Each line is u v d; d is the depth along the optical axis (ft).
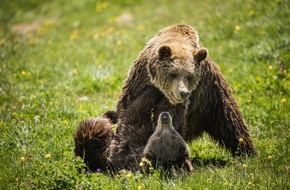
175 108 36.22
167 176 33.76
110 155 36.86
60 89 55.31
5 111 48.44
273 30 63.26
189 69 35.32
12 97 52.34
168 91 35.73
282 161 36.22
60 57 69.10
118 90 55.42
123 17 88.89
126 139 36.81
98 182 33.19
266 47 59.41
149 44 38.93
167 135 33.73
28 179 34.14
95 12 95.20
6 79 58.65
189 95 36.70
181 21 77.66
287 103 46.60
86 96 55.26
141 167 34.53
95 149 37.42
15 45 76.79
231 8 74.69
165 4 89.76
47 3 107.45
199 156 39.65
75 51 71.97
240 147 39.29
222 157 39.32
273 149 38.27
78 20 92.79
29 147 40.04
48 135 42.93
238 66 57.31
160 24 78.59
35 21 100.42
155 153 34.04
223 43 65.10
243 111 46.55
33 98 51.55
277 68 53.88
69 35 83.97
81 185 32.71
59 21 95.14
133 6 93.66
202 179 33.37
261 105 47.57
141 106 37.17
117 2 96.89
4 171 35.73
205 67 38.78
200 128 40.60
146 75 37.83
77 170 35.14
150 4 92.22
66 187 32.83
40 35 87.40
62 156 37.68
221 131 40.01
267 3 71.31
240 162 37.06
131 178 33.01
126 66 61.41
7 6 109.50
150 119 37.24
